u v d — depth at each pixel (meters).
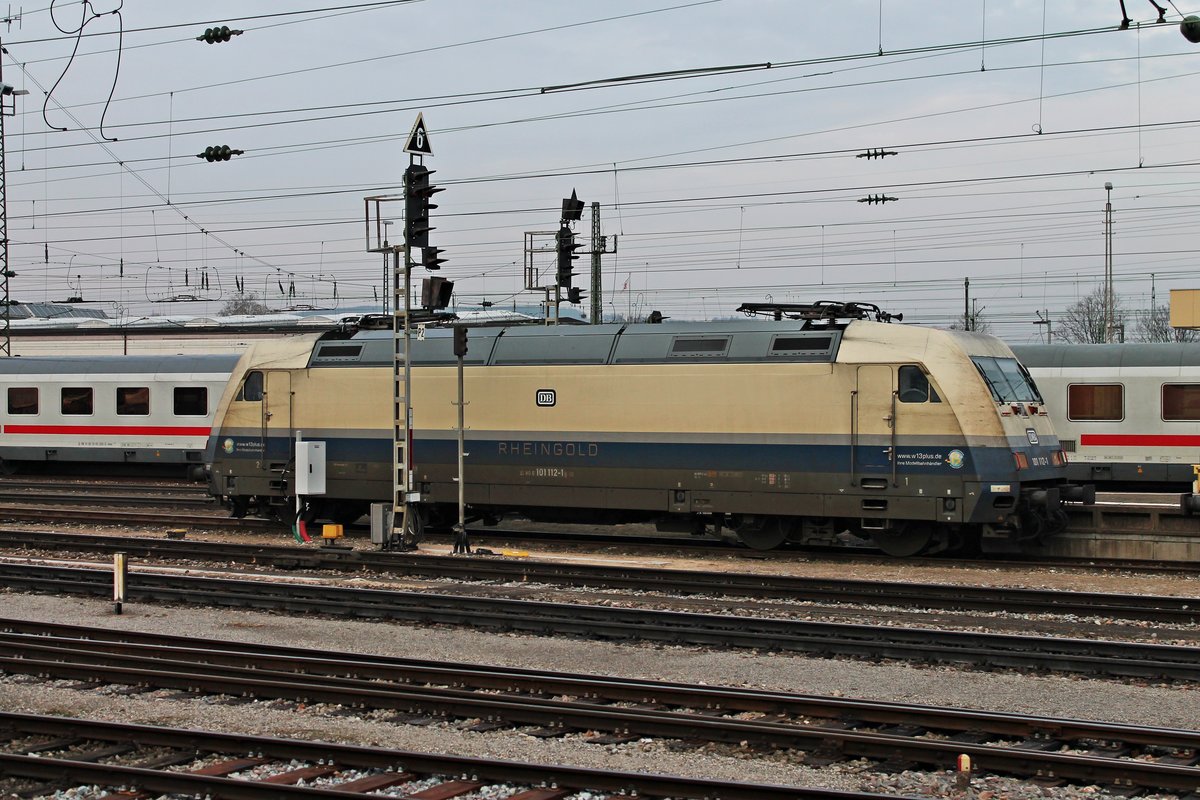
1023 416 21.14
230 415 26.20
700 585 18.00
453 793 8.84
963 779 9.00
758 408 21.91
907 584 17.53
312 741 9.77
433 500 24.36
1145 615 15.79
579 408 23.27
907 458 20.80
